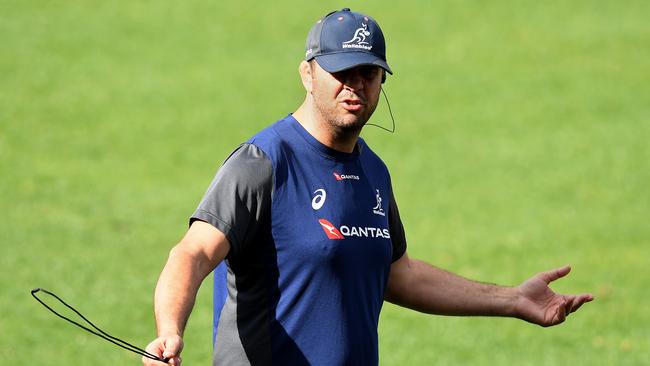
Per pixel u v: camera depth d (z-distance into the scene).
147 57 81.69
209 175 59.56
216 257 12.23
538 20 89.00
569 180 58.94
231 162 12.77
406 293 14.84
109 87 75.19
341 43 12.85
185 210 52.84
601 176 59.53
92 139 65.31
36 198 54.00
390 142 65.69
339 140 13.26
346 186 13.27
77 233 48.56
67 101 72.06
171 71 78.94
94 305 39.28
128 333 36.41
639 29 86.62
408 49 83.38
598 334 37.53
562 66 79.62
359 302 13.16
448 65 80.12
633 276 44.66
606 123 68.69
